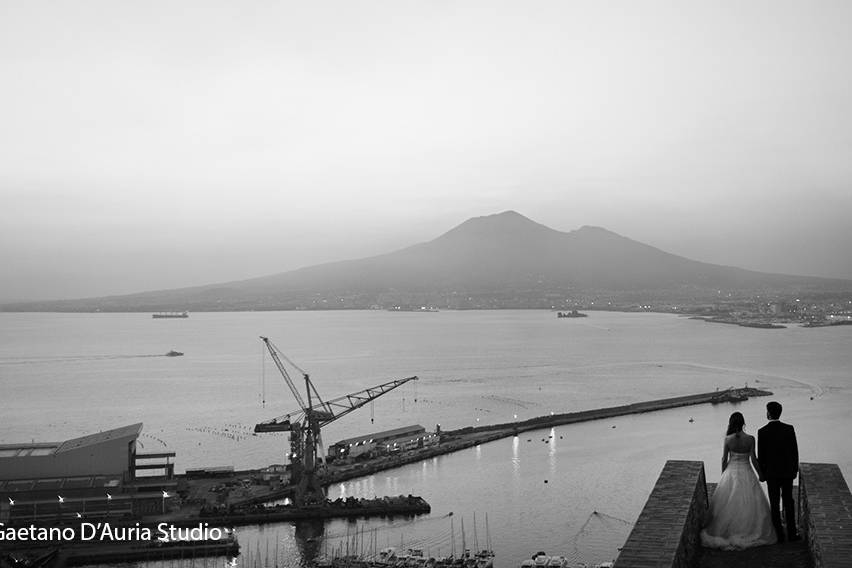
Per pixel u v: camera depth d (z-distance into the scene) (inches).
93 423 5777.6
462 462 4143.7
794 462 585.9
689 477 573.6
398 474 3882.9
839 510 511.2
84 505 2930.6
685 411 5743.1
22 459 3134.8
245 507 3154.5
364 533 2898.6
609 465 4008.4
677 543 456.4
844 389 6752.0
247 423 5600.4
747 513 563.5
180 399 6904.5
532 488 3545.8
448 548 2696.9
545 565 2437.3
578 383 7578.7
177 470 4188.0
